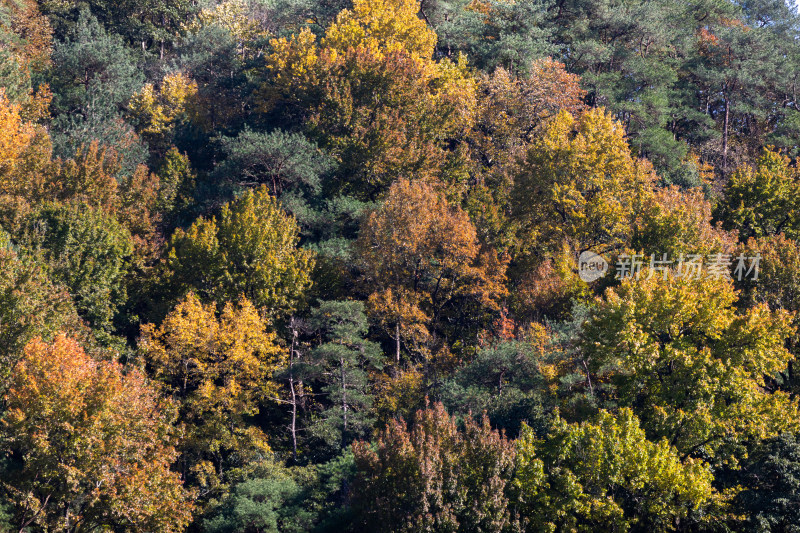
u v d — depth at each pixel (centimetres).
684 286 4566
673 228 5597
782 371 4662
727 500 4003
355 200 6588
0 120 6412
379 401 5097
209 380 5059
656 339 4547
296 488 4450
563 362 4747
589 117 6569
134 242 6100
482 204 6500
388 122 7081
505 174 6931
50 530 3822
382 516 3784
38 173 6391
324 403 5522
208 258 5753
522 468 3897
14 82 7606
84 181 6419
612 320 4484
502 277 5988
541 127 7606
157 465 4038
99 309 5438
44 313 4544
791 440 4066
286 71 8012
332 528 4122
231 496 4369
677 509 3869
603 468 3909
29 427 3778
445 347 5550
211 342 5128
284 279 5712
